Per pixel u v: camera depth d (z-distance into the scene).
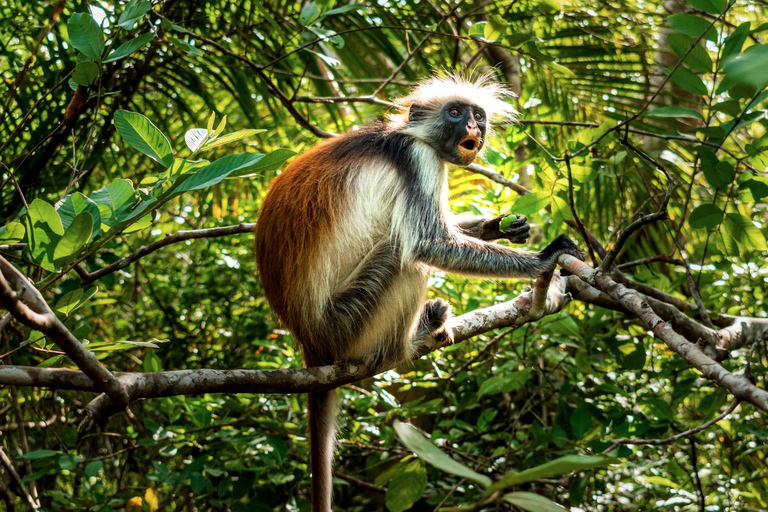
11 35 5.90
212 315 6.64
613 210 6.75
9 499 4.75
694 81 4.09
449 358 6.18
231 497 4.95
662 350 6.19
